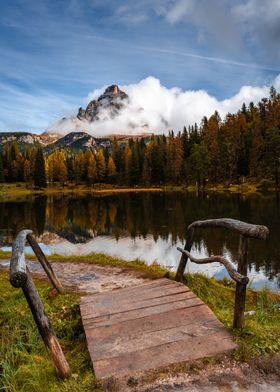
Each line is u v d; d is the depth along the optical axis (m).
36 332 4.65
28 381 3.41
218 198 57.19
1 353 4.15
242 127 102.06
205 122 119.31
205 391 2.95
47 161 134.38
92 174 121.50
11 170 135.62
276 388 2.95
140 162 121.50
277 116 89.56
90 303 5.07
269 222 27.62
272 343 3.59
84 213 41.03
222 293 6.55
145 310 4.53
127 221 32.00
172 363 3.33
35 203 60.69
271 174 77.25
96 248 19.84
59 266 8.81
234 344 3.57
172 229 26.39
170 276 6.99
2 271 8.98
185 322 4.11
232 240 20.58
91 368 3.51
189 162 94.25
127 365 3.36
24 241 4.09
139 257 17.38
